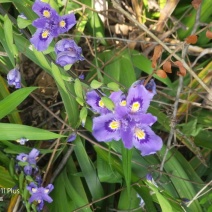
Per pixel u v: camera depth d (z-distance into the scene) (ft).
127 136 0.85
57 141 1.19
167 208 0.97
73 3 1.30
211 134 1.28
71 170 1.29
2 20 1.16
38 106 1.40
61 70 1.07
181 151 1.39
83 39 1.40
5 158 1.23
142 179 1.15
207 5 1.32
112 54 1.32
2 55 1.20
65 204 1.19
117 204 1.30
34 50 1.01
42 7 0.91
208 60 1.35
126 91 1.03
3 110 1.01
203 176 1.36
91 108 1.00
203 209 1.20
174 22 1.30
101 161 1.23
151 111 1.28
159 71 1.06
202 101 1.36
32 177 1.19
